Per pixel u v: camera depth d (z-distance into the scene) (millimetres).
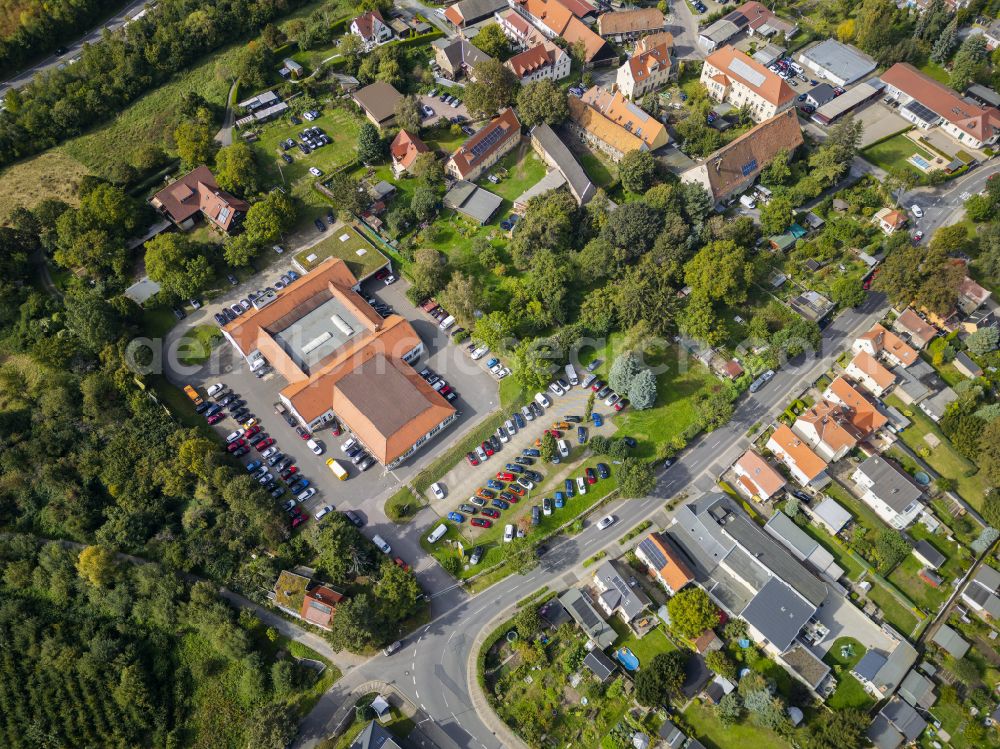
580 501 146250
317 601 130375
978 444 144000
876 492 140250
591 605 132500
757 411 158125
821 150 190625
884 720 118375
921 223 186875
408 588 131250
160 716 126312
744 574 132375
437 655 129750
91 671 130250
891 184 187750
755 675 120750
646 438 154500
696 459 152000
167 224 190250
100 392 157375
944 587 133500
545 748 119625
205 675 130375
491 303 174000
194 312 177000
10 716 128125
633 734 119188
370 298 179375
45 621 138375
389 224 188125
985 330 158250
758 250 181125
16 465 152875
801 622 124812
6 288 174875
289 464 152375
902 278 164250
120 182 196750
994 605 128000
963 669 121188
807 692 123312
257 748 116812
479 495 147625
